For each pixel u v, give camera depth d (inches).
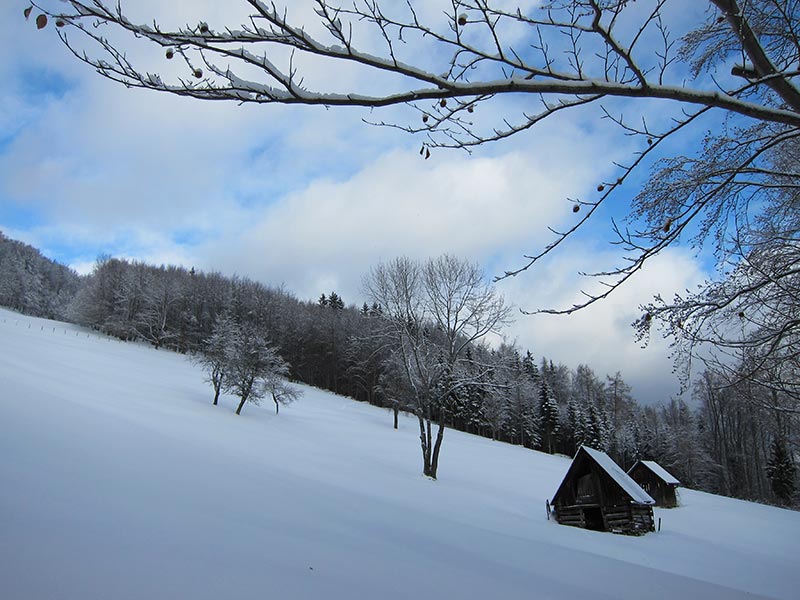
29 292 4232.3
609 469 847.7
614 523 810.8
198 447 560.1
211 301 3693.4
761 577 588.7
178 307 3481.8
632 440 2849.4
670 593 269.7
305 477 579.5
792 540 971.3
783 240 205.8
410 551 267.4
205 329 3474.4
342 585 172.4
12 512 179.0
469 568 250.5
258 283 4101.9
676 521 1098.1
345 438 1390.3
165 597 129.6
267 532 236.1
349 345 2997.0
